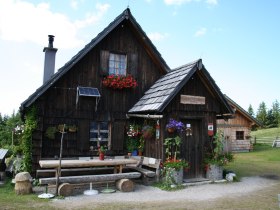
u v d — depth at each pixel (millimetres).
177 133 11898
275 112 73875
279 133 52344
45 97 11898
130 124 13430
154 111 11273
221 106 13180
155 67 14570
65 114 12172
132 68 13797
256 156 23344
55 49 14844
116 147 12938
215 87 12539
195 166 12398
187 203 8750
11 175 12359
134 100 13773
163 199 9234
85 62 12844
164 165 11273
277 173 14844
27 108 11578
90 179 9945
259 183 12125
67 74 12406
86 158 12219
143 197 9469
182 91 12102
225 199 9289
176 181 11102
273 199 9344
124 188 10203
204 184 11648
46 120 11852
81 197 9367
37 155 11539
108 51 13320
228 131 27906
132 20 13570
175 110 11859
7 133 20906
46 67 14633
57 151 11961
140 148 13148
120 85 13133
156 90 12961
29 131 11461
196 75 12547
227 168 16516
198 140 12609
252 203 8820
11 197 9117
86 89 12562
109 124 13148
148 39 13922
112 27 12977
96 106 12750
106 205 8406
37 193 9734
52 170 10867
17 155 12289
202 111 12633
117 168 11820
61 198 9125
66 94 12297
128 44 13906
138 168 12070
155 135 12188
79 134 12344
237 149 27906
